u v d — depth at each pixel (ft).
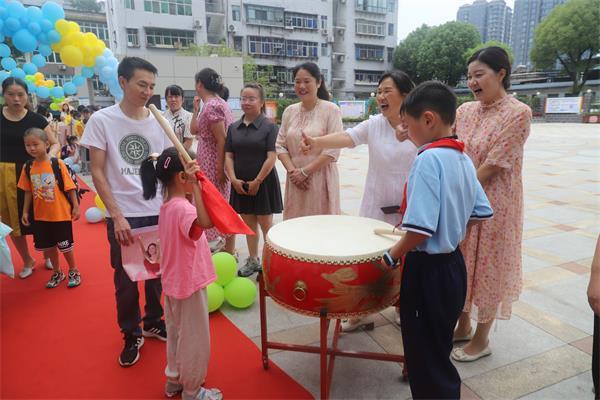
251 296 9.96
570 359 7.89
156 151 8.18
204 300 6.66
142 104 7.84
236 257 13.33
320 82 10.07
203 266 6.61
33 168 10.95
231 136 11.66
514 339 8.56
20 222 11.76
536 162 34.58
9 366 7.89
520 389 7.06
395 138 8.00
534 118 106.01
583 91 120.78
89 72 22.74
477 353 7.89
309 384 7.28
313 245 6.44
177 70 82.23
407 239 5.26
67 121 29.30
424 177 5.17
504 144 7.04
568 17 112.68
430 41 133.28
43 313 10.00
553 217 17.87
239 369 7.68
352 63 144.77
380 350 8.27
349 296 6.03
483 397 6.87
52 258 11.47
